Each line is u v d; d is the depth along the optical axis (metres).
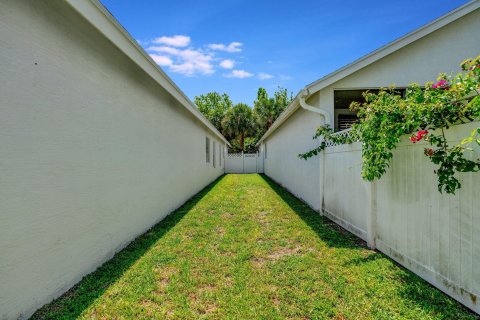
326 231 4.68
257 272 3.11
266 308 2.42
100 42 3.42
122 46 3.53
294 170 8.99
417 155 2.94
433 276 2.71
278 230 4.76
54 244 2.56
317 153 6.14
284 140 11.04
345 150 4.81
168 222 5.39
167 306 2.45
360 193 4.27
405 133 3.05
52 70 2.56
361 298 2.53
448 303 2.41
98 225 3.33
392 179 3.39
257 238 4.33
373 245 3.80
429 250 2.77
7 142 2.08
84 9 2.72
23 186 2.22
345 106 9.73
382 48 5.64
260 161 21.55
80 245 2.97
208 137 12.24
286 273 3.07
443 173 2.39
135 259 3.53
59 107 2.65
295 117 8.79
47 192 2.48
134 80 4.45
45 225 2.45
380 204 3.68
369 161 3.43
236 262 3.39
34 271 2.32
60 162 2.66
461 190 2.39
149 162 5.04
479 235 2.22
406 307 2.37
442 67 5.84
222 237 4.38
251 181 13.73
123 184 4.01
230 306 2.45
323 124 5.92
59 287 2.62
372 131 3.35
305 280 2.90
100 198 3.38
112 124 3.72
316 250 3.78
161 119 5.73
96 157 3.31
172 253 3.70
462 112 2.34
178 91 6.07
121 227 3.92
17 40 2.18
